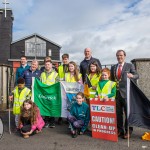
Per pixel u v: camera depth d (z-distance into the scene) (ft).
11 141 8.82
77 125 9.27
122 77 9.19
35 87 10.80
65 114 10.61
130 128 9.27
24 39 60.85
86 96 10.19
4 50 56.49
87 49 10.84
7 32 56.75
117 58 9.34
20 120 9.63
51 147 8.16
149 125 8.93
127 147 8.13
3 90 15.01
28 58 60.95
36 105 9.98
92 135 9.27
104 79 9.42
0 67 15.02
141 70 14.52
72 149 7.96
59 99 10.67
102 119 9.07
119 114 9.29
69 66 10.66
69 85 10.63
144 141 8.79
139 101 8.98
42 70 11.60
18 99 10.30
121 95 9.14
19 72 11.63
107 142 8.67
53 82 10.81
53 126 10.71
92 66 10.08
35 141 8.81
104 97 9.05
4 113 13.80
